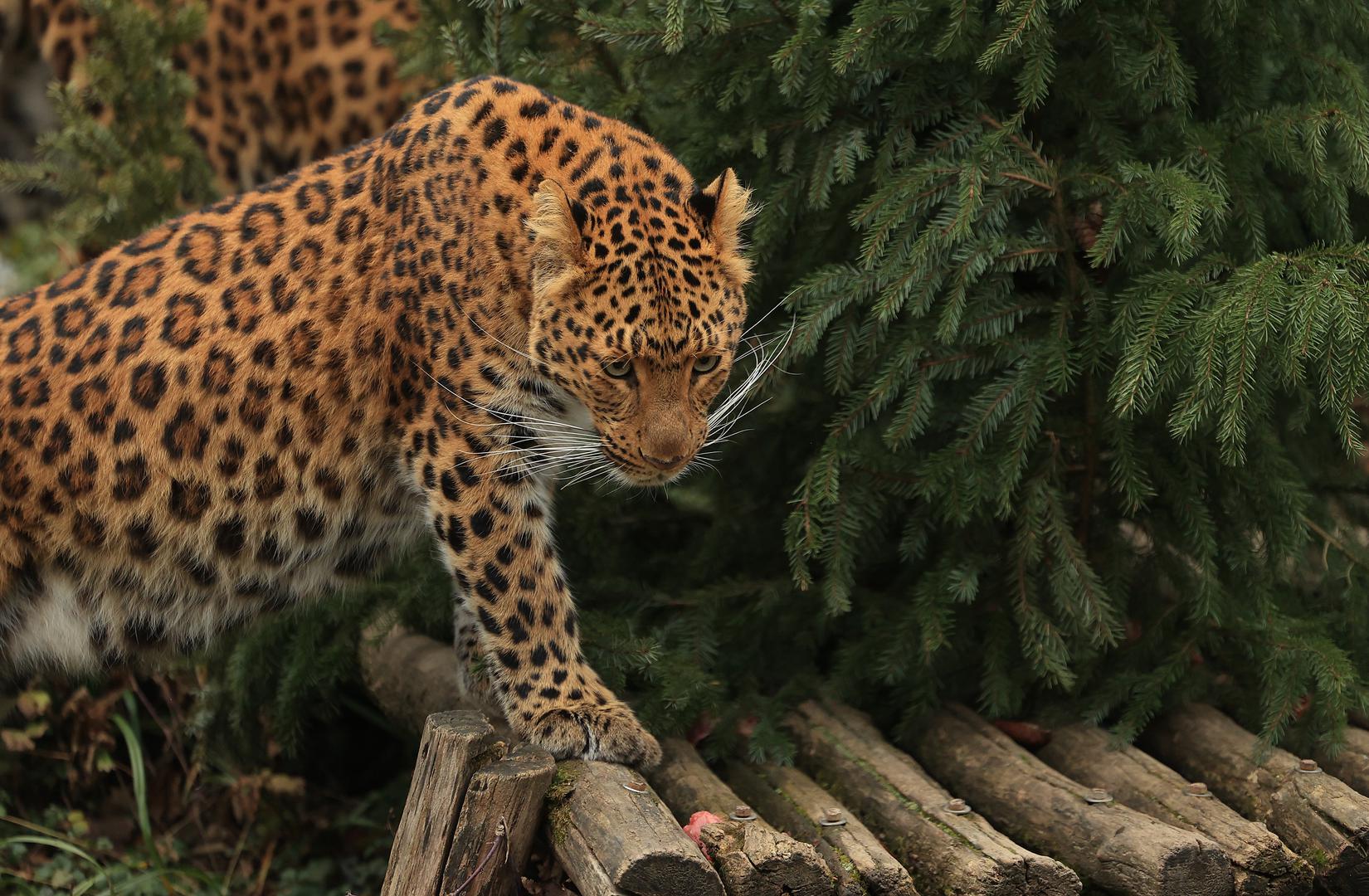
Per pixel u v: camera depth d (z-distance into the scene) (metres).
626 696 9.61
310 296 8.51
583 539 10.75
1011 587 9.73
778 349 9.53
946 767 9.45
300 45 13.28
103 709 11.30
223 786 11.71
